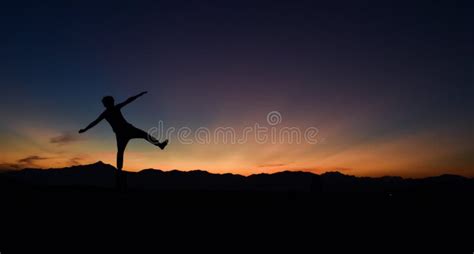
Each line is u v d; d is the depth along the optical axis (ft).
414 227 18.21
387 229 17.88
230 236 16.26
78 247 13.84
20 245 13.57
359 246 15.39
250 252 14.42
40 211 17.78
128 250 13.87
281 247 15.11
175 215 18.79
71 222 16.57
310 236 16.70
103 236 15.23
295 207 21.94
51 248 13.57
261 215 19.83
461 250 14.85
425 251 14.84
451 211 21.15
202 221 18.15
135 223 17.10
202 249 14.48
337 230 17.60
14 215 16.83
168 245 14.69
